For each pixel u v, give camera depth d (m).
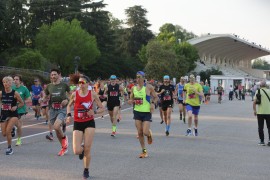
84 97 7.59
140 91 9.70
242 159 9.62
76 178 7.50
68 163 8.92
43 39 64.31
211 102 43.53
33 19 68.94
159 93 14.27
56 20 67.62
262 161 9.40
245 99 52.75
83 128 7.63
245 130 16.03
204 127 17.05
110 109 13.95
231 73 130.88
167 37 100.25
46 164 8.80
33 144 11.79
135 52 95.94
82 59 66.62
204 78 101.38
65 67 66.50
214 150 10.94
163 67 70.38
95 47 67.94
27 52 51.56
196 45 118.81
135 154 10.16
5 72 39.59
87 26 73.94
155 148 11.14
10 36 62.59
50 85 10.50
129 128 16.36
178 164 8.91
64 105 10.36
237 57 166.88
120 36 97.69
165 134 14.44
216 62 148.50
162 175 7.77
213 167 8.62
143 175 7.76
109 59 78.81
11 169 8.26
